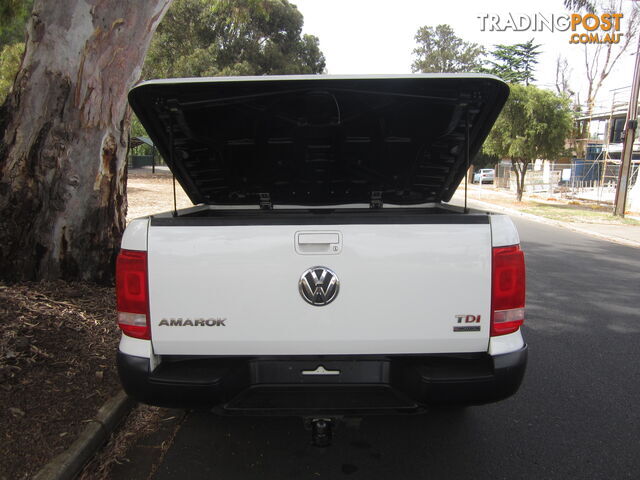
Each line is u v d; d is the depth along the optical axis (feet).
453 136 11.23
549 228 47.83
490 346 8.00
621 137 60.49
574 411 11.85
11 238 15.75
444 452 10.07
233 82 8.96
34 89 15.15
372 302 7.82
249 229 7.77
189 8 96.02
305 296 7.81
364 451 10.07
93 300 15.52
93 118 15.75
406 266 7.80
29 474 8.42
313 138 11.46
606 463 9.75
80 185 16.07
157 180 94.63
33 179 15.64
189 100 9.62
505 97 9.40
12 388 10.70
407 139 11.50
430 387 7.78
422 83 9.15
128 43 15.53
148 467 9.40
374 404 8.02
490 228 7.88
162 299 7.87
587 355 15.38
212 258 7.79
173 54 97.86
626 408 12.01
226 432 10.68
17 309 13.75
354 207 13.76
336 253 7.77
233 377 8.01
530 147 67.05
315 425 8.21
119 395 10.96
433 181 12.91
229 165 12.23
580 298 22.07
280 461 9.67
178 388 7.81
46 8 14.69
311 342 7.91
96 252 16.72
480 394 7.88
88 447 9.39
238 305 7.84
